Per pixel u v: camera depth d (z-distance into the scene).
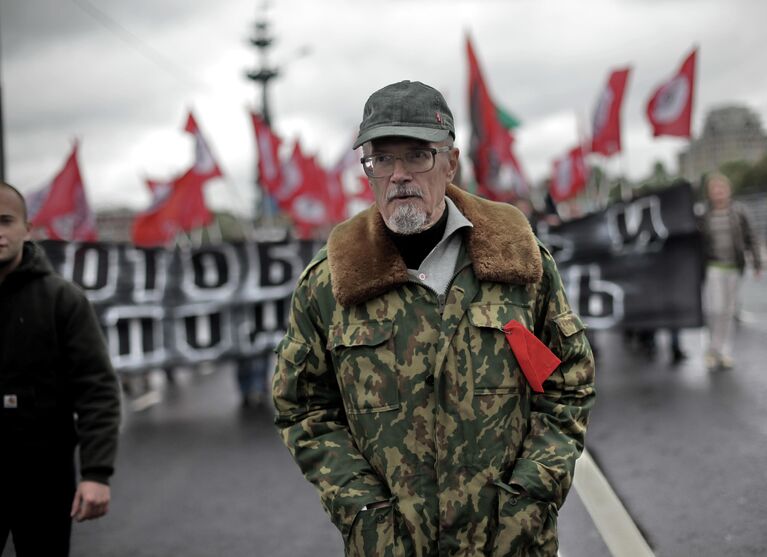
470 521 2.13
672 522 4.37
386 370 2.18
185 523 5.07
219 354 9.30
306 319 2.30
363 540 2.13
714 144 131.12
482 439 2.15
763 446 5.61
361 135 2.19
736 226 8.89
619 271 9.44
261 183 17.98
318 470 2.21
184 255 9.34
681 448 5.77
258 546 4.58
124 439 7.84
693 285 9.09
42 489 2.94
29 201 14.27
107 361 3.08
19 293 2.94
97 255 9.09
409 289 2.21
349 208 27.28
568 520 4.55
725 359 8.85
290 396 2.28
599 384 8.59
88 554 4.63
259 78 37.53
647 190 9.38
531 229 2.32
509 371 2.18
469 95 11.51
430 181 2.19
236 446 7.18
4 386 2.89
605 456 5.73
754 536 4.08
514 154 15.94
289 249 9.53
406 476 2.15
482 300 2.21
